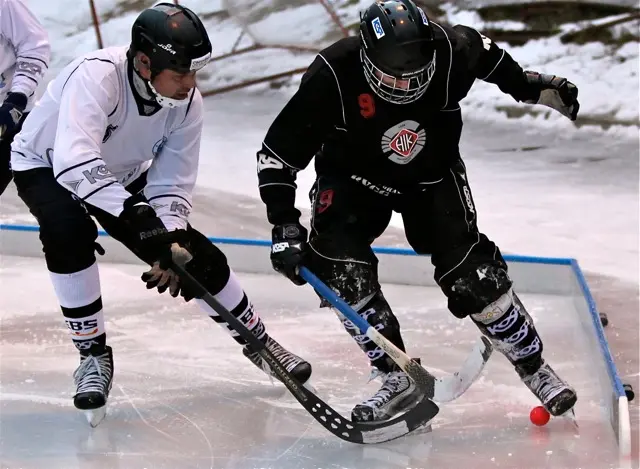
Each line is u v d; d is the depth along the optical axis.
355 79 8.26
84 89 8.58
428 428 9.12
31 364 10.94
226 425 9.38
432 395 8.76
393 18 7.85
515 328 8.82
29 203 9.23
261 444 8.95
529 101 9.46
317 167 9.39
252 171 19.73
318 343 11.56
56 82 9.07
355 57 8.25
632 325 12.42
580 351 11.20
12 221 16.81
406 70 7.80
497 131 22.12
